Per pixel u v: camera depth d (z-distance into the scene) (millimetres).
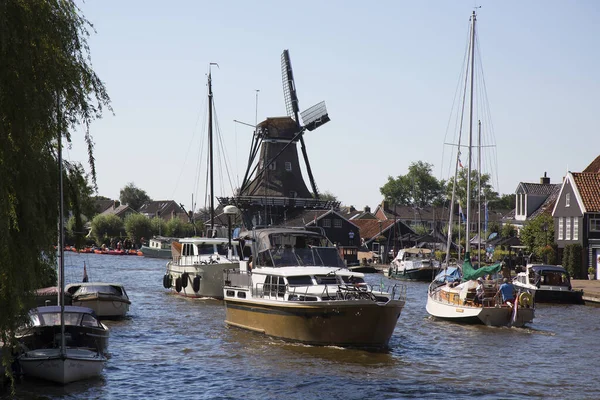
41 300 31125
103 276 66438
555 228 63875
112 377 21531
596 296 43344
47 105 14828
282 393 19891
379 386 20688
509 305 32375
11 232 14977
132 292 49219
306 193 88375
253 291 28984
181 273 45719
